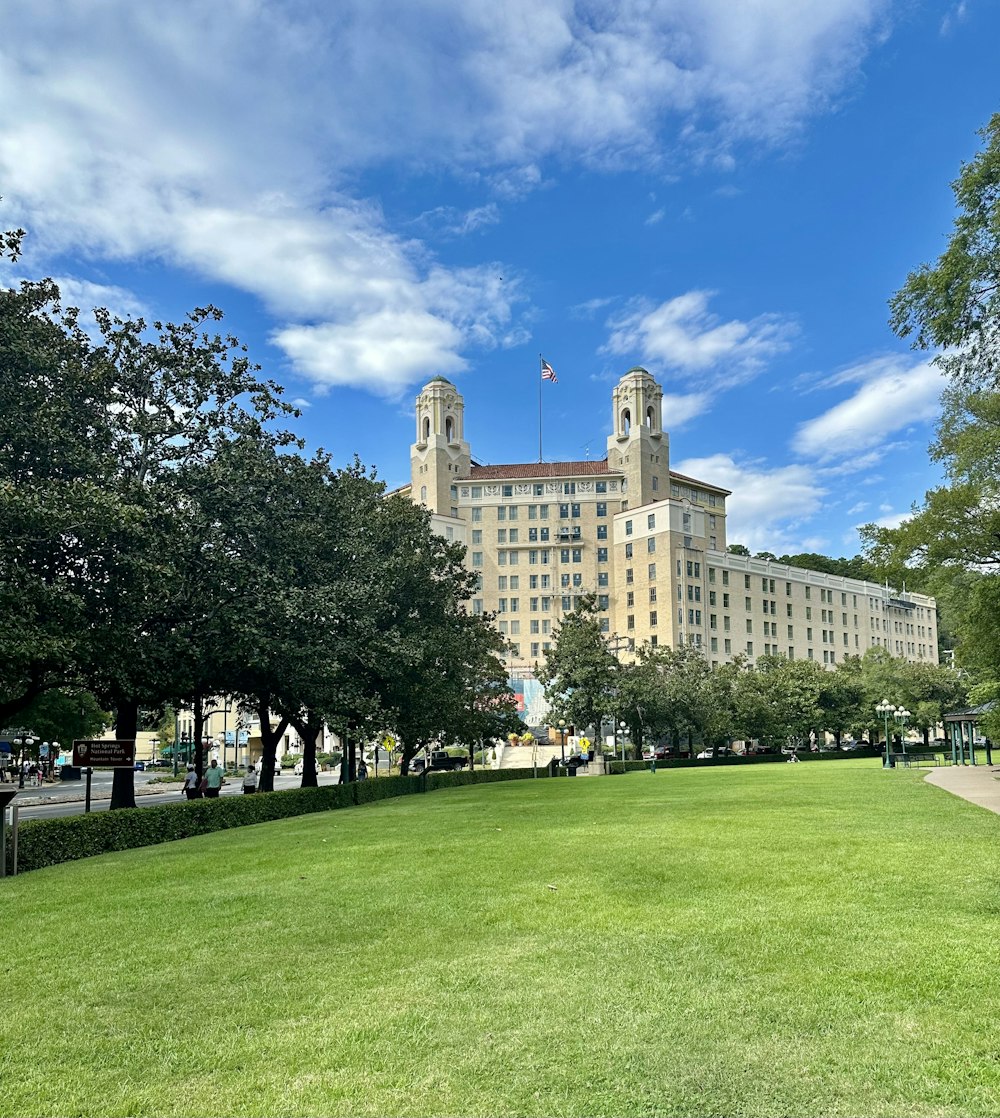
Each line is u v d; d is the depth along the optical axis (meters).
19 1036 6.16
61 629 19.64
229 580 24.67
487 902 9.80
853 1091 4.86
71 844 17.52
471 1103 4.85
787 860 11.97
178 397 26.61
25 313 23.05
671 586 102.38
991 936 7.75
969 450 23.83
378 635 31.91
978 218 17.72
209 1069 5.46
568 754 77.00
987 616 25.50
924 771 39.44
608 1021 5.98
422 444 114.88
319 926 9.03
